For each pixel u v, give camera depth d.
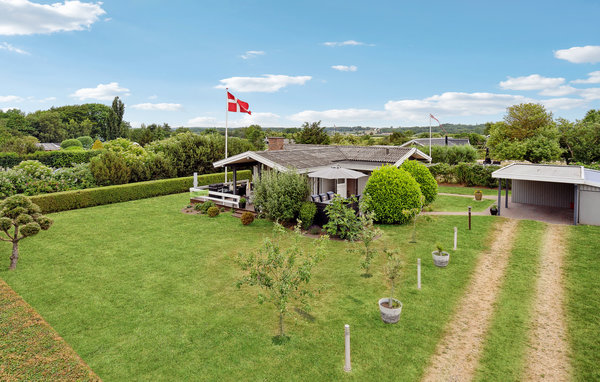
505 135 47.34
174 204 27.12
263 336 9.50
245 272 13.84
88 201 26.02
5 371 6.55
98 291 12.27
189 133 39.91
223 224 21.02
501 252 15.60
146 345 9.14
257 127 85.94
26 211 14.38
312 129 49.41
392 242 17.31
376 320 10.28
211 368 8.23
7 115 125.94
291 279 9.61
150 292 12.19
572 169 21.98
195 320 10.36
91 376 6.53
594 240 16.52
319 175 20.77
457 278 13.09
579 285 12.18
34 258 15.42
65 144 77.38
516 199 26.20
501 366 8.28
